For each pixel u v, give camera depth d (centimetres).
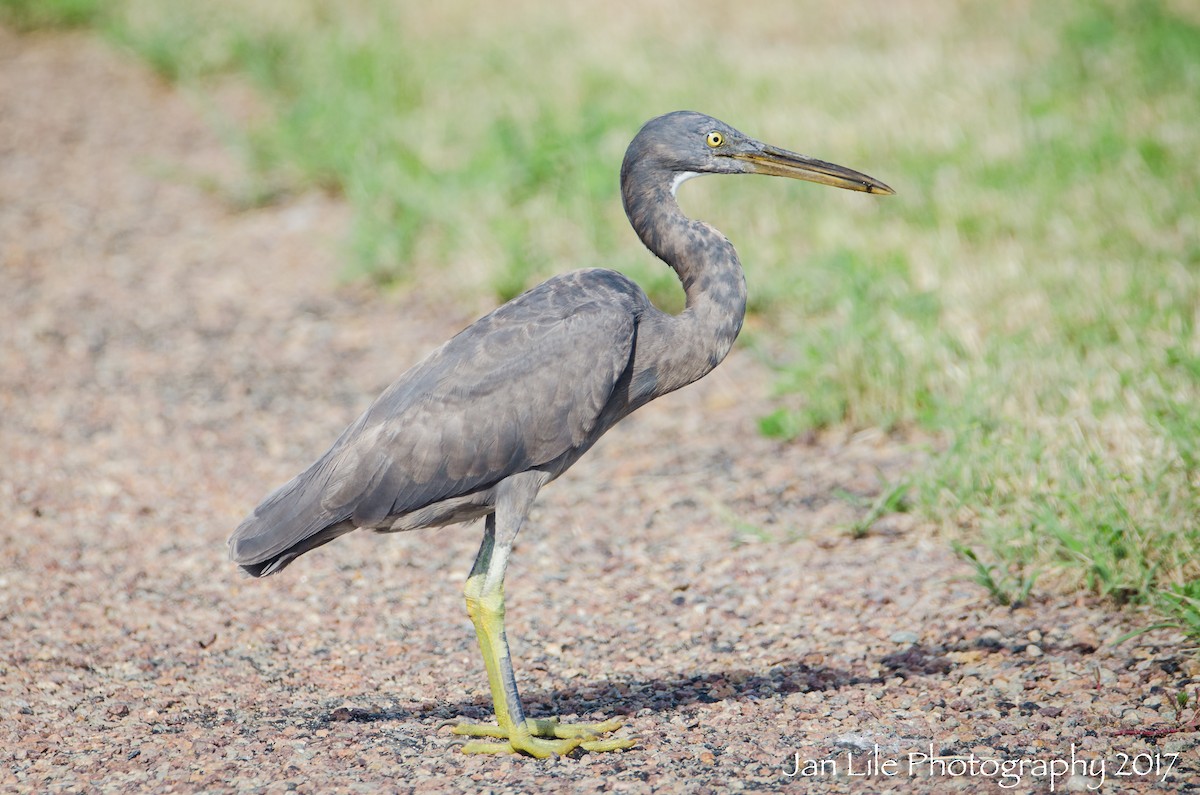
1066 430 1066
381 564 1080
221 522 1150
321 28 2534
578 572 1052
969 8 2394
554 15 2512
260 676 896
